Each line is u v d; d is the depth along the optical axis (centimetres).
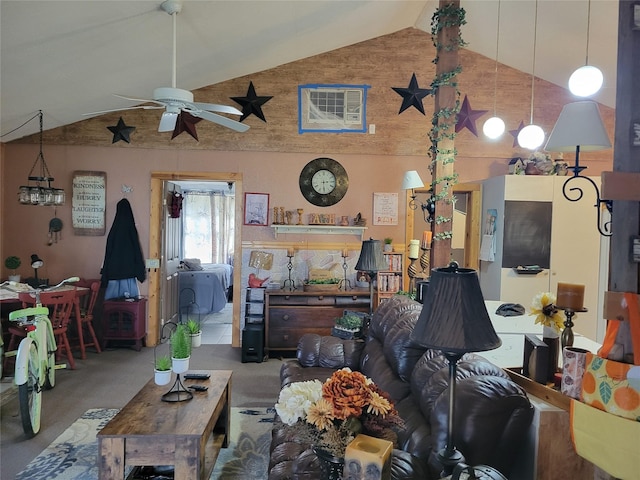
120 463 207
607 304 149
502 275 468
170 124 344
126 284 528
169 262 605
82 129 520
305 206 535
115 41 344
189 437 209
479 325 138
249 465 275
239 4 345
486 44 500
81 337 470
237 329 539
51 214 523
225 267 847
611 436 140
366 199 536
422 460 159
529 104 539
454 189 529
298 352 348
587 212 469
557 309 194
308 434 133
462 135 539
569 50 444
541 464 165
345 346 342
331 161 533
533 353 190
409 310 288
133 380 415
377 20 470
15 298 399
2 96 387
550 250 468
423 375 203
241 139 529
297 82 527
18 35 297
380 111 532
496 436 158
